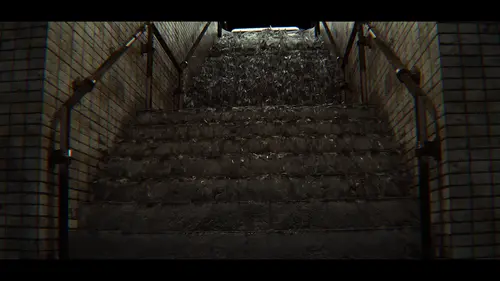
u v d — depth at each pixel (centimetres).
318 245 229
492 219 201
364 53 420
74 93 253
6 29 245
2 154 233
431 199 227
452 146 208
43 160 232
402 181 262
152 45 438
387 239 227
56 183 243
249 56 720
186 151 326
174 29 571
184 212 250
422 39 246
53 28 250
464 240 200
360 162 286
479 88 212
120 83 366
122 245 240
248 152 317
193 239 235
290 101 619
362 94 418
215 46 792
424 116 225
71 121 269
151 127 366
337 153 295
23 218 226
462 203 203
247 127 350
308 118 365
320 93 618
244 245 232
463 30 217
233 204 247
